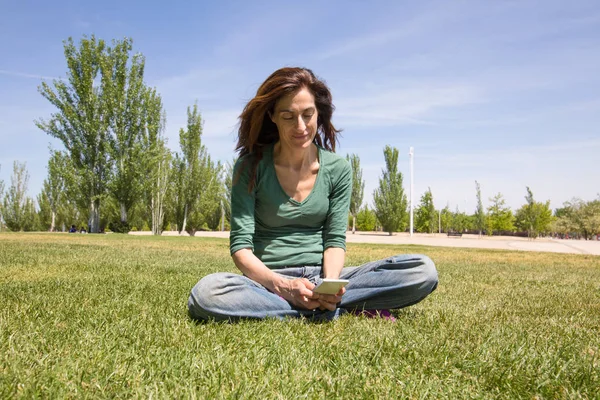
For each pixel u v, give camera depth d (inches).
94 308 106.7
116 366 63.1
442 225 2235.5
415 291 102.9
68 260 238.4
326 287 91.5
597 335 95.2
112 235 783.7
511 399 58.7
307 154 105.8
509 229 1959.9
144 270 201.3
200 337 80.5
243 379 59.7
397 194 1679.4
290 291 97.7
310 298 96.6
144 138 1115.3
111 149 1069.1
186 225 1401.3
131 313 101.1
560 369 68.1
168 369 62.2
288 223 107.8
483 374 67.0
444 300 140.3
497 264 329.4
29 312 99.6
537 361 72.3
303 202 106.1
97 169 1102.4
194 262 251.8
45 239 539.2
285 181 105.7
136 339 78.1
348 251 464.8
